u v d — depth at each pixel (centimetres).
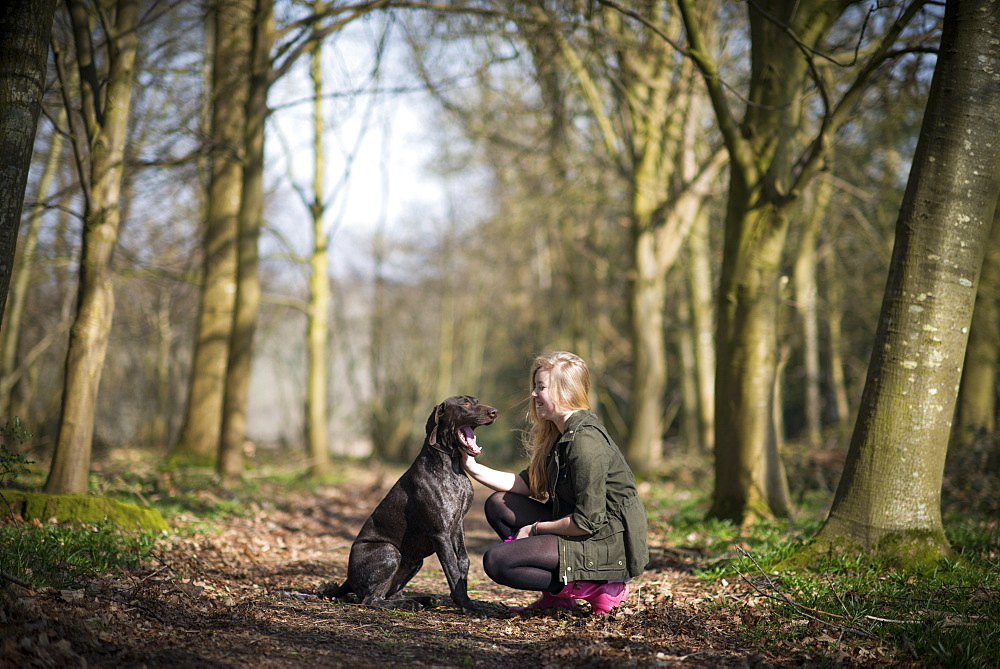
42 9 434
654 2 1124
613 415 2288
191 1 1113
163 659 339
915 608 435
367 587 466
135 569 505
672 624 429
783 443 1590
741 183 834
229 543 688
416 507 464
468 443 461
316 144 1523
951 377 530
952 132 516
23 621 338
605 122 1478
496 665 366
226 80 1284
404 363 3016
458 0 1186
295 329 3150
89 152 700
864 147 1466
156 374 2359
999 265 1298
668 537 773
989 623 396
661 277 1529
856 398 2094
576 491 420
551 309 2642
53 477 670
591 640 397
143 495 882
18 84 425
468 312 3039
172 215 1670
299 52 1130
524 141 1927
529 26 1196
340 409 3672
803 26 800
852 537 539
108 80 705
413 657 371
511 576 429
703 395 1720
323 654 366
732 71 1384
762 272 825
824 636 396
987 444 1025
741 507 828
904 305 531
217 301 1313
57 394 1670
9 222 421
